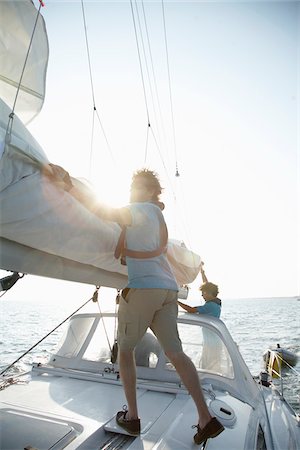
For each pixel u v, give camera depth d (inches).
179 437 59.4
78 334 111.2
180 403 78.0
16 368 129.7
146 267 61.8
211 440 60.5
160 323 62.1
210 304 129.3
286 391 230.4
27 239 44.2
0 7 45.3
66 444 56.6
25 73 49.3
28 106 50.9
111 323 107.9
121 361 61.8
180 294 131.6
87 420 66.4
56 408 73.7
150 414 70.9
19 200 39.6
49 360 108.0
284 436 75.8
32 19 48.3
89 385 91.3
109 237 60.8
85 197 52.1
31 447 54.1
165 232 67.2
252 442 63.4
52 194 45.1
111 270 71.2
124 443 58.9
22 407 73.6
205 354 95.6
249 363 421.1
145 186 70.1
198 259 120.3
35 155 43.7
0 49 46.9
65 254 52.4
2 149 36.3
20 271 50.3
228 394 85.5
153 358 95.3
